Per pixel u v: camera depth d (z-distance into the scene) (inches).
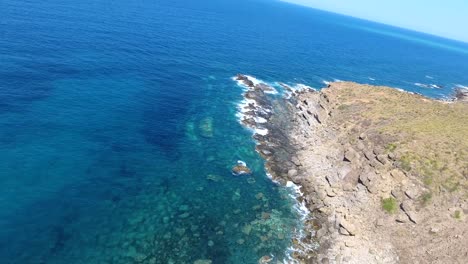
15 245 1668.3
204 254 1861.5
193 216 2117.4
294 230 2122.3
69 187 2111.2
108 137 2709.2
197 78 4458.7
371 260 1904.5
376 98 3590.1
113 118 2992.1
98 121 2883.9
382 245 1984.5
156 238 1908.2
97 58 4197.8
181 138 2955.2
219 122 3339.1
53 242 1737.2
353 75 6417.3
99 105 3137.3
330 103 3661.4
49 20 5059.1
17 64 3405.5
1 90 2883.9
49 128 2605.8
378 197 2244.1
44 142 2434.8
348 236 2062.0
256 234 2053.4
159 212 2097.7
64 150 2413.9
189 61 5078.7
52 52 3954.2
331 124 3294.8
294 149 3048.7
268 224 2144.4
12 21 4525.1
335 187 2463.1
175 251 1850.4
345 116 3294.8
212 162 2694.4
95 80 3607.3
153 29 6387.8
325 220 2213.3
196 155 2748.5
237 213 2204.7
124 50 4768.7
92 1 7573.8
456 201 2034.9
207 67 5002.5
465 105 3523.6
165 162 2588.6
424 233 1985.7
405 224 2065.7
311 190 2485.2
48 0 6368.1
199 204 2228.1
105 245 1796.3
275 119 3614.7
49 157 2304.4
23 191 1984.5
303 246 2007.9
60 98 3053.6
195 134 3056.1
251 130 3287.4
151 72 4271.7
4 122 2516.0
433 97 5920.3
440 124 2768.2
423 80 7303.2
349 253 1941.4
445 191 2091.5
